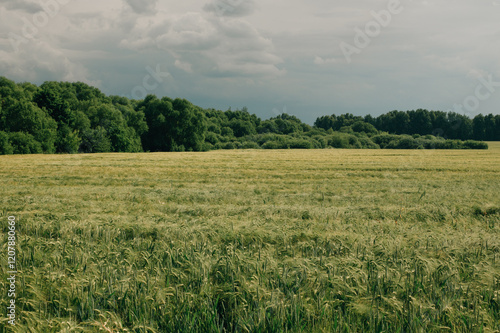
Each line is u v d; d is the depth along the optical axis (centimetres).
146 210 1262
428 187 2211
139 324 427
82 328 416
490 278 562
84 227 875
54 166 3297
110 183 2253
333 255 704
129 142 7788
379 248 719
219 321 466
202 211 1259
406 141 10256
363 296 510
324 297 488
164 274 554
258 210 1280
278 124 12781
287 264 596
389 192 1947
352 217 1179
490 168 3519
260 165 3653
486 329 436
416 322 444
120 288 501
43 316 458
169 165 3556
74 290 502
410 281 555
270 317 449
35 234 858
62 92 9056
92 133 7419
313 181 2506
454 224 1114
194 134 9081
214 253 653
